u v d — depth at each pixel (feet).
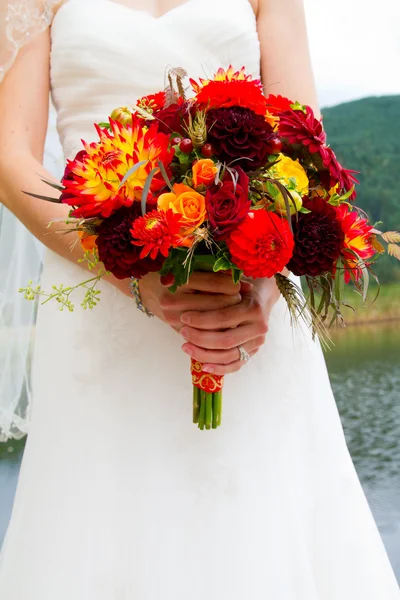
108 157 3.38
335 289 3.79
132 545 4.15
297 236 3.47
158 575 4.10
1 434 6.70
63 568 4.11
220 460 4.27
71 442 4.29
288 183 3.51
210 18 4.74
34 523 4.23
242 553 4.17
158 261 3.42
